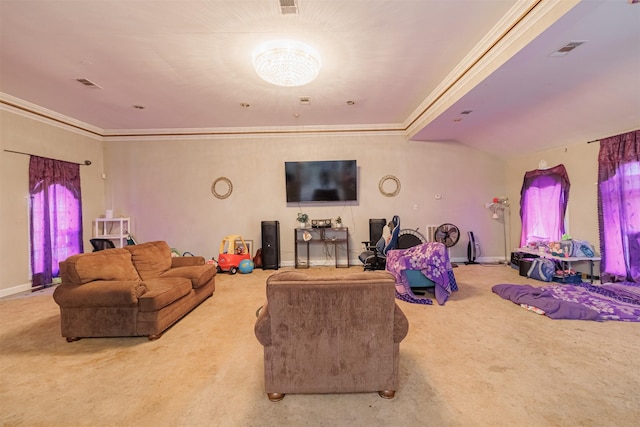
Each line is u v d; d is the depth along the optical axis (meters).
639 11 1.97
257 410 1.56
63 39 2.63
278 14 2.34
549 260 4.18
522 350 2.13
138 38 2.63
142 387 1.77
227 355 2.16
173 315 2.67
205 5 2.22
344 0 2.20
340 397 1.65
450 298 3.40
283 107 4.46
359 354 1.62
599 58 2.55
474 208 5.68
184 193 5.58
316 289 1.58
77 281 2.45
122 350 2.25
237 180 5.61
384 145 5.64
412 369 1.91
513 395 1.63
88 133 5.21
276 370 1.62
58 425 1.46
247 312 3.08
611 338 2.29
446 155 5.65
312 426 1.43
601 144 3.79
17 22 2.38
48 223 4.37
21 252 4.08
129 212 5.54
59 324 2.81
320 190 5.50
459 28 2.57
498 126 4.51
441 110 3.95
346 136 5.62
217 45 2.76
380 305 1.59
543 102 3.53
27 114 4.16
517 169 5.45
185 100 4.11
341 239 5.56
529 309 2.97
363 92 3.95
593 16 2.02
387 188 5.64
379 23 2.48
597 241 3.97
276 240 5.32
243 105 4.35
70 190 4.74
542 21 2.19
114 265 2.78
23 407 1.59
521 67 2.71
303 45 2.78
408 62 3.15
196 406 1.59
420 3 2.25
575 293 3.27
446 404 1.57
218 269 5.08
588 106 3.37
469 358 2.04
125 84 3.57
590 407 1.52
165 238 5.57
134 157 5.53
